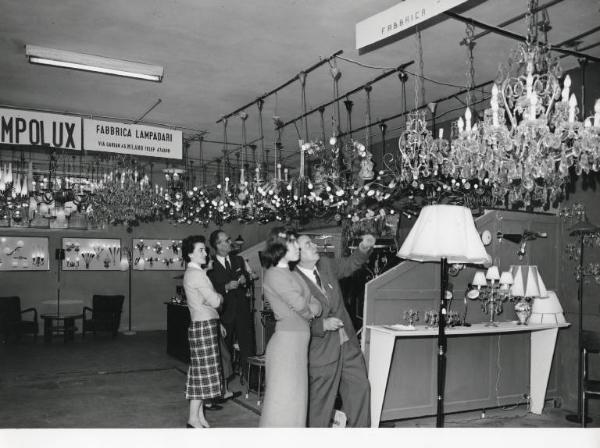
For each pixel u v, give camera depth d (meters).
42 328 11.47
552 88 3.52
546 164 3.76
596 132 3.33
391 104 7.19
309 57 5.46
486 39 4.99
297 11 4.42
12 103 7.02
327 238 8.02
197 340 4.47
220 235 5.93
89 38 4.95
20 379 6.64
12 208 10.63
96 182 10.80
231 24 4.67
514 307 5.43
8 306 10.10
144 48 5.20
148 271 12.59
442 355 3.25
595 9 4.32
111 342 10.12
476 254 3.30
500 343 5.29
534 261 5.58
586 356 4.65
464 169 4.42
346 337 3.83
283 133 8.80
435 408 4.89
